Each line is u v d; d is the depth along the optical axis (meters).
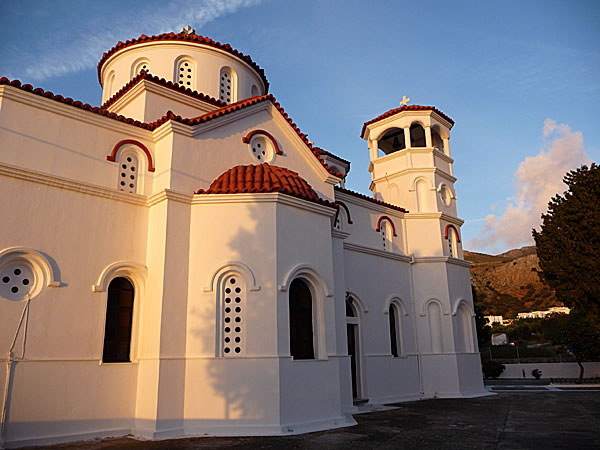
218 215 12.01
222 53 17.62
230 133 13.69
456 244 22.06
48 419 9.64
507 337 62.12
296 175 13.98
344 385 14.34
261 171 13.04
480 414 14.38
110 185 11.80
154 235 11.87
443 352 19.89
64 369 10.06
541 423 12.41
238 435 10.42
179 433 10.41
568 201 22.67
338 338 14.36
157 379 10.52
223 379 10.88
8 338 9.47
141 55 17.09
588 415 13.95
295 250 12.38
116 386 10.75
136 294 11.65
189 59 17.23
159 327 10.85
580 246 21.72
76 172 11.26
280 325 11.41
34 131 10.77
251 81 19.06
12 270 9.90
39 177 10.46
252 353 11.09
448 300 20.31
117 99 15.71
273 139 14.66
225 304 11.55
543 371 36.38
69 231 10.76
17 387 9.38
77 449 9.01
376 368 17.92
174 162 12.16
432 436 10.48
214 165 13.06
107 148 11.98
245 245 11.80
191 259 11.73
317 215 13.34
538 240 23.92
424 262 20.89
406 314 20.05
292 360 11.45
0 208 9.85
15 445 9.09
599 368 33.81
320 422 11.59
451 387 19.48
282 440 9.91
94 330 10.70
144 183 12.41
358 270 18.47
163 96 15.01
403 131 24.47
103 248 11.24
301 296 12.69
